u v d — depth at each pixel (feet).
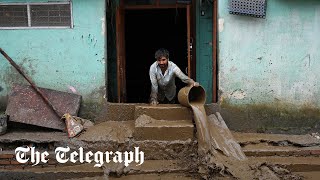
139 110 21.35
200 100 21.76
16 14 22.45
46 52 22.53
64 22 22.31
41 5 22.26
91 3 22.03
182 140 20.24
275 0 21.74
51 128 21.49
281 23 21.91
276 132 22.61
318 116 22.54
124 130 21.01
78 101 22.21
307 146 20.88
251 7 21.49
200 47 26.58
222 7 21.80
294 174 19.29
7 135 20.84
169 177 18.93
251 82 22.29
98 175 19.10
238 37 21.99
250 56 22.11
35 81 22.71
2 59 22.66
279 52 22.11
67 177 19.10
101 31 22.17
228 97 22.35
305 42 22.06
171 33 36.27
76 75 22.52
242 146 20.88
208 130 20.18
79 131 20.58
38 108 21.80
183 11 32.58
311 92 22.38
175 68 21.57
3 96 22.86
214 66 23.68
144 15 35.58
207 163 19.10
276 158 20.17
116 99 26.81
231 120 22.50
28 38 22.52
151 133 20.25
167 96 23.32
